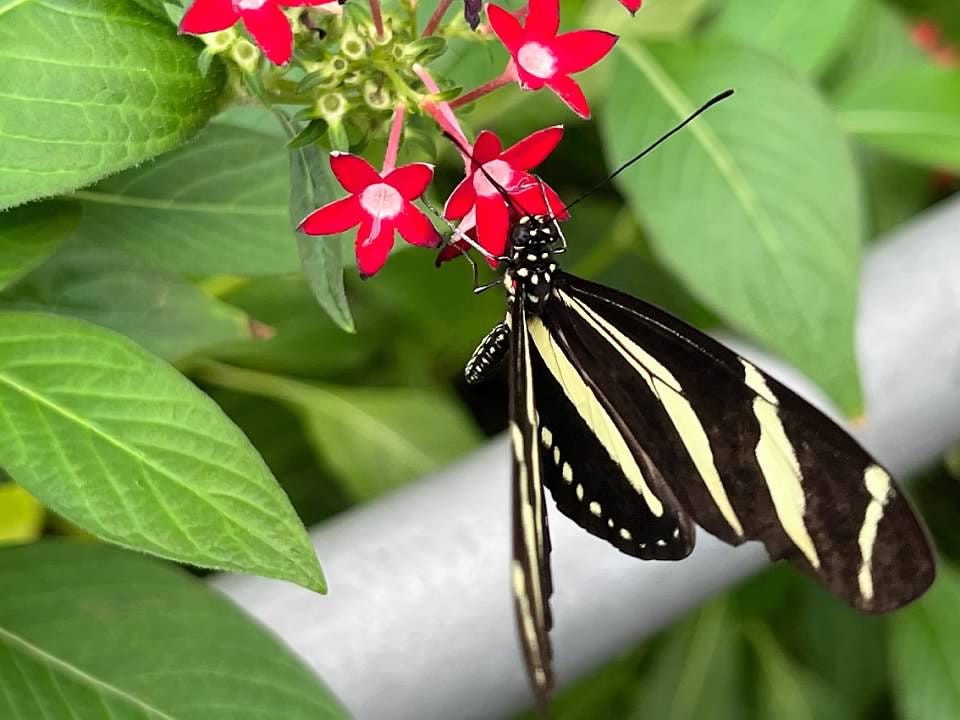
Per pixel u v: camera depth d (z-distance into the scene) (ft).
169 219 0.44
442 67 0.44
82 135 0.34
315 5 0.33
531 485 0.31
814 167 0.53
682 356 0.39
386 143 0.38
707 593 0.45
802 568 0.39
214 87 0.35
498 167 0.36
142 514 0.32
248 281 0.60
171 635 0.39
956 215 0.50
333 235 0.34
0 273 0.37
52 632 0.39
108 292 0.45
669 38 0.57
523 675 0.40
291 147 0.35
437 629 0.39
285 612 0.39
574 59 0.35
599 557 0.41
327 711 0.37
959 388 0.48
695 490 0.39
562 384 0.39
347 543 0.40
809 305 0.50
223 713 0.37
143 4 0.34
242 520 0.32
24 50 0.33
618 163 0.55
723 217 0.53
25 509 0.57
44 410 0.33
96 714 0.37
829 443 0.37
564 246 0.40
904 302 0.48
